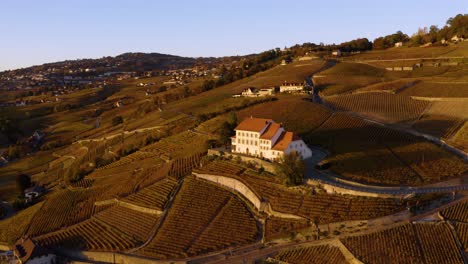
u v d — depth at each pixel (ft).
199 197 458.50
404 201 372.99
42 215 539.70
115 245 412.77
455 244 323.37
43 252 416.46
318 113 644.69
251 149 502.38
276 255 349.61
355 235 346.95
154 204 463.42
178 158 577.43
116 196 509.76
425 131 565.12
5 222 567.59
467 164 457.68
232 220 409.90
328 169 454.40
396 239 333.83
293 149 477.77
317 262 330.13
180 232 407.85
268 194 425.28
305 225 371.15
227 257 357.61
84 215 502.38
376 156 478.18
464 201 371.97
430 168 446.60
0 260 433.48
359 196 387.34
